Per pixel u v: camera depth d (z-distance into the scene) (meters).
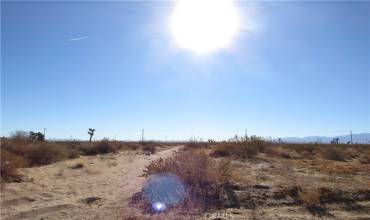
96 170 19.00
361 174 15.33
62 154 25.80
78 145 38.31
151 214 9.54
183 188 11.41
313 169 16.86
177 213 9.56
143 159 27.44
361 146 38.09
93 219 9.05
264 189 11.70
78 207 10.34
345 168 17.19
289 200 10.78
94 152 35.34
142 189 11.84
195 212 9.62
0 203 10.29
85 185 14.08
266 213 9.57
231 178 12.88
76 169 19.33
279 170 16.34
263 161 20.39
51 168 19.25
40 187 13.13
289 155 24.89
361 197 10.98
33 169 18.17
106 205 10.60
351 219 9.15
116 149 38.38
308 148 30.55
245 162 19.80
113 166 21.67
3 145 21.98
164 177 12.40
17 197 11.07
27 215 9.36
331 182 13.00
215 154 24.03
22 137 30.86
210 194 11.03
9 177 14.06
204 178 12.02
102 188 13.47
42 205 10.36
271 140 27.98
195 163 13.30
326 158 24.58
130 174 17.64
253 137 25.75
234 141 24.89
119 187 13.66
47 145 24.22
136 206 10.38
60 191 12.69
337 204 10.45
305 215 9.45
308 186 11.77
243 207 10.18
